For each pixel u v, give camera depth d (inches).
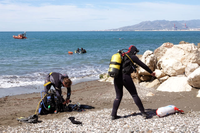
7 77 536.1
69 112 227.1
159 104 246.2
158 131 153.9
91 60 907.4
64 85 218.5
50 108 221.1
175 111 200.4
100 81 478.9
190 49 327.6
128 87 186.5
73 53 1229.1
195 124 164.4
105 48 1616.6
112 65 181.5
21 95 362.6
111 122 182.4
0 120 199.6
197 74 273.1
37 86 446.0
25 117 204.2
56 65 761.0
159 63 349.1
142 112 189.0
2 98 333.4
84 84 450.9
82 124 180.2
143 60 365.1
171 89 302.5
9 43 2225.6
